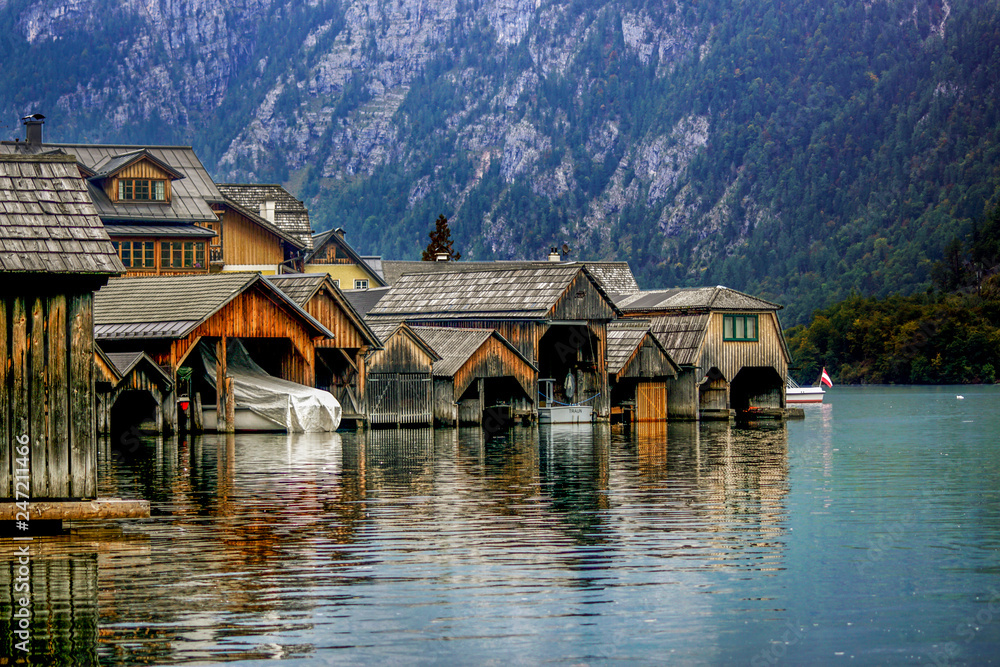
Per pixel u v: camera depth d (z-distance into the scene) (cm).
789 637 2102
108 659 1958
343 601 2286
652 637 2094
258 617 2181
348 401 6850
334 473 4303
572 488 3862
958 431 7056
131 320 6334
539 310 7362
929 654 2020
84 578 2445
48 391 2745
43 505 2739
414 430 6775
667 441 6069
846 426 7569
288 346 6875
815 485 3997
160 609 2225
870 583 2459
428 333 7419
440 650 2014
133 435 6234
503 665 1952
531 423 7306
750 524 3123
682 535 2955
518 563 2611
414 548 2759
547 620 2178
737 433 6775
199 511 3309
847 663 1975
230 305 6306
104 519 3144
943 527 3089
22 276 2684
